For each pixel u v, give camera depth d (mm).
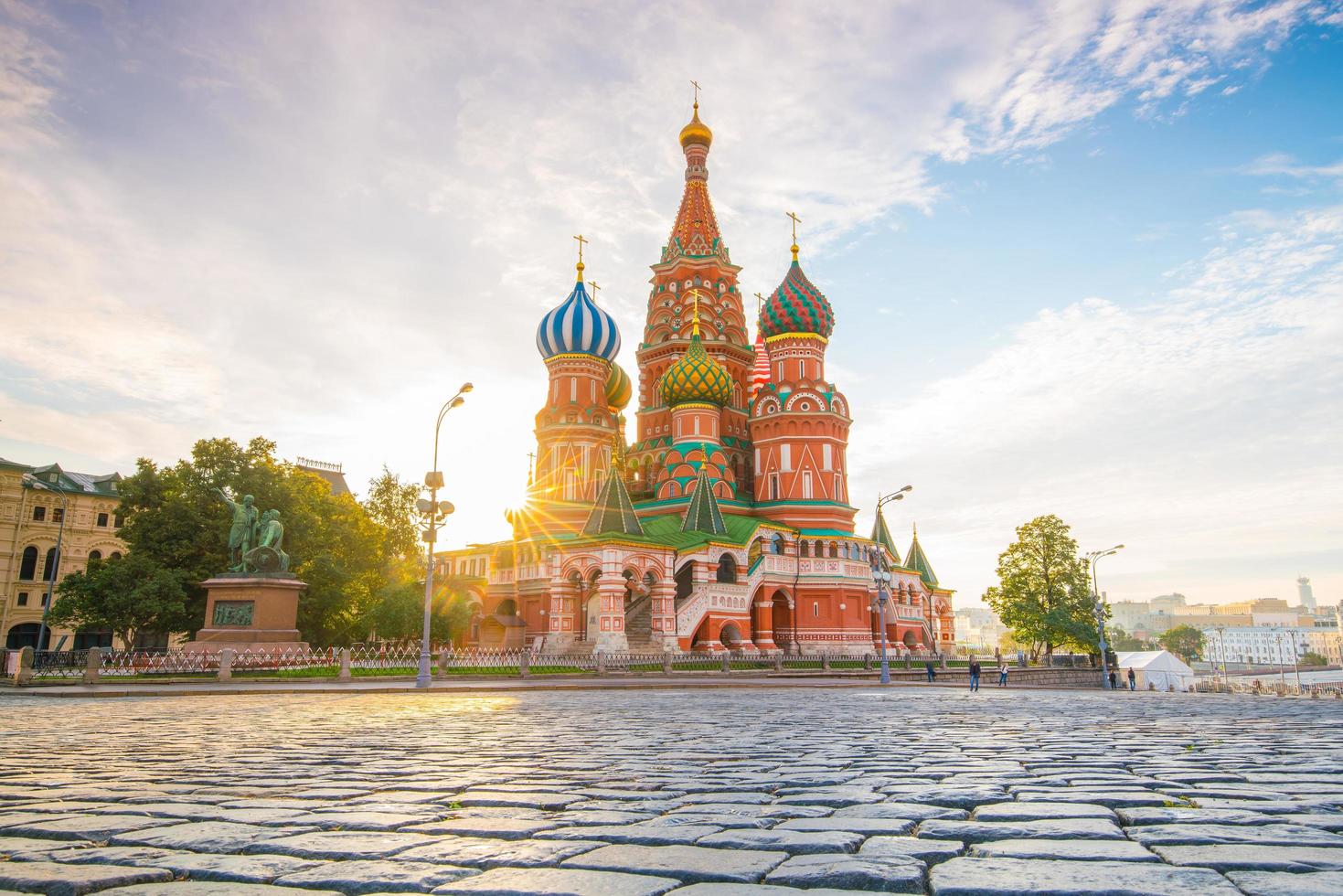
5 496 72812
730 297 88438
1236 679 154000
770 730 14453
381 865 4168
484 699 26047
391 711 20109
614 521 61719
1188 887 3533
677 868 4031
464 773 8312
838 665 62094
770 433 78688
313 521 58250
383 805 6242
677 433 76688
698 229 88688
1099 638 74062
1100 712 20203
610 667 48562
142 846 4754
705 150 92312
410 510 76812
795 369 80312
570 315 77750
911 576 84750
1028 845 4535
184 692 30094
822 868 3949
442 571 85625
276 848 4629
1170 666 99000
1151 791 6730
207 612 43594
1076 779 7551
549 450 76438
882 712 19953
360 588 63250
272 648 40844
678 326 86125
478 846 4637
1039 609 82438
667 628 61500
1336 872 3826
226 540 53625
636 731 14281
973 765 8812
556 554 62156
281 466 62719
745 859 4242
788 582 72562
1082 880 3676
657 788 7148
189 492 54562
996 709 21750
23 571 73625
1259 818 5332
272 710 20578
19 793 7082
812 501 76500
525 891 3580
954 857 4266
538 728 14977
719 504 74625
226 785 7488
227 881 3902
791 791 6906
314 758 9945
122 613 50281
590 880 3803
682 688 37281
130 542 53938
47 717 18453
